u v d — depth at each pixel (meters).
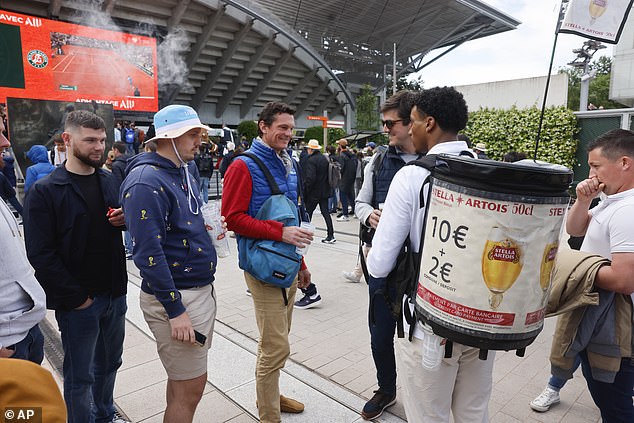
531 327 1.30
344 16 33.12
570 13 2.66
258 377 2.41
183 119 1.95
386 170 2.84
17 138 8.20
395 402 2.78
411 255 1.58
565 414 2.66
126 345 3.57
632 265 1.68
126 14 23.33
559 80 16.20
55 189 2.08
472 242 1.25
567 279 1.85
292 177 2.66
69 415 2.18
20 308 1.61
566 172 1.28
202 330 2.01
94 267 2.20
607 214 1.89
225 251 2.17
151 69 24.23
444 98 1.64
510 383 3.03
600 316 1.85
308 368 3.24
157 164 1.95
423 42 38.84
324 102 37.28
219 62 28.55
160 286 1.81
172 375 2.00
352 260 6.50
